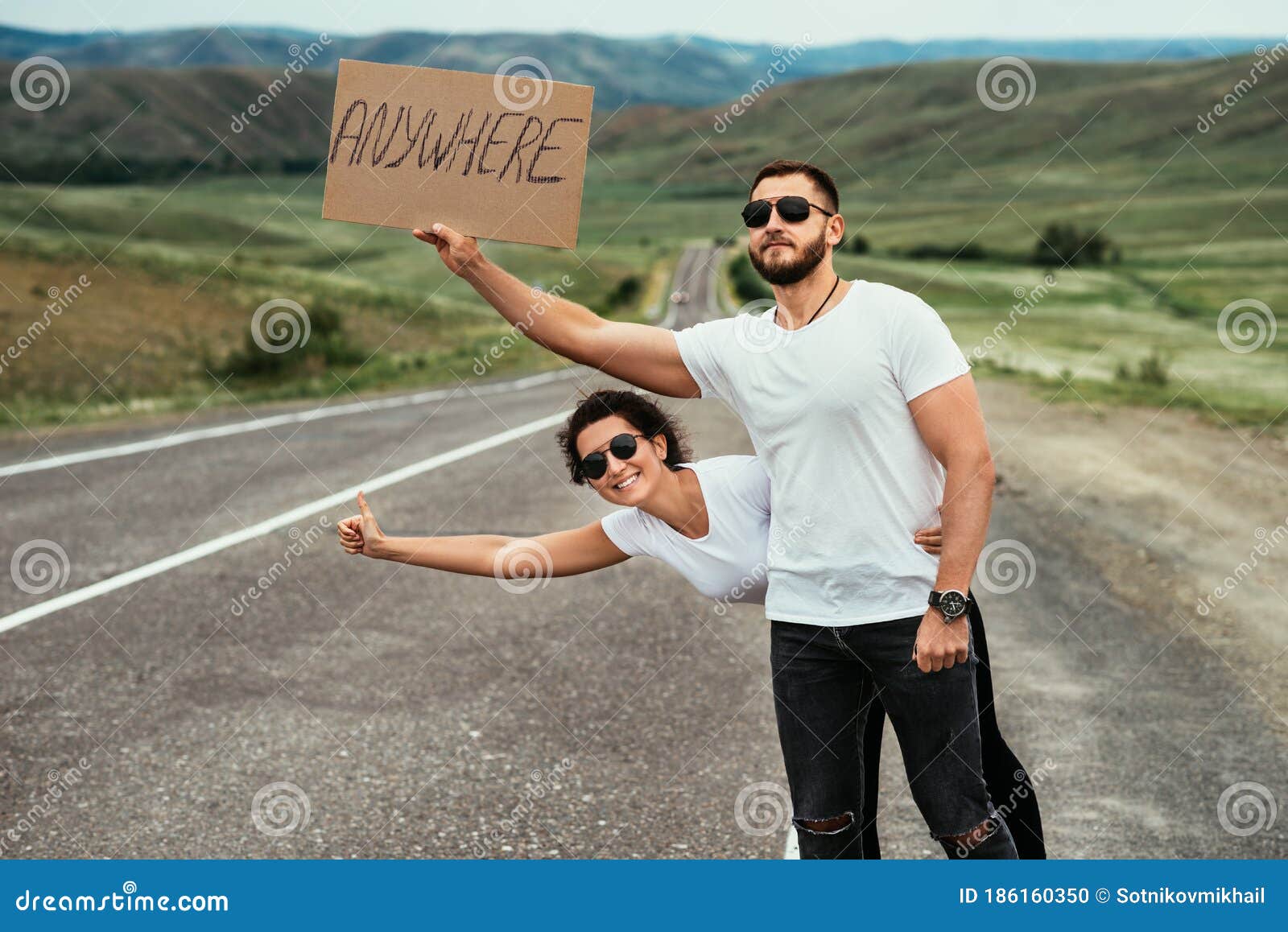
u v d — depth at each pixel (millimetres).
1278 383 19391
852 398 2559
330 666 5473
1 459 12047
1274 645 5570
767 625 6148
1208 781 4113
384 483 10344
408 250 98438
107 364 26094
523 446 12773
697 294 64812
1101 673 5281
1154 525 8195
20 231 88000
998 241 92625
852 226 120250
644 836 3746
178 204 131875
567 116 2572
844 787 2785
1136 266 68938
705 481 2875
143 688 5133
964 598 2504
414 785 4164
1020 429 13289
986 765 2988
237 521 8703
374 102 2598
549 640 5902
